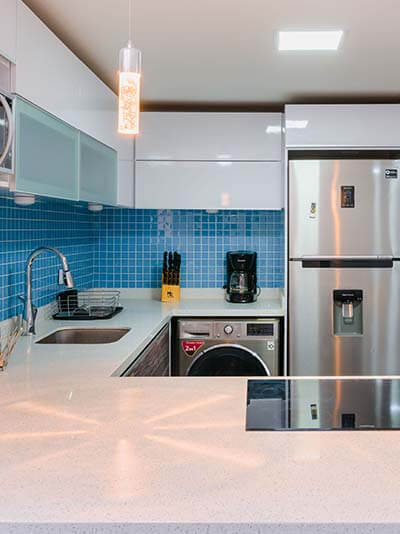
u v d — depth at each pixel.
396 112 3.49
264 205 3.76
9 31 1.75
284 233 3.55
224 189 3.77
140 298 4.20
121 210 4.20
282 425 1.31
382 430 1.28
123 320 3.19
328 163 3.50
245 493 0.96
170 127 3.77
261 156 3.75
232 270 3.98
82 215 3.93
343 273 3.51
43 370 1.95
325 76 3.17
